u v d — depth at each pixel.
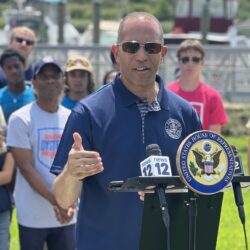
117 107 5.50
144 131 5.48
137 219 5.41
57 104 8.33
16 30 11.69
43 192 8.08
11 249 10.75
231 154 4.76
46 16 42.75
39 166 8.20
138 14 5.48
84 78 9.85
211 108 10.14
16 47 11.55
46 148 8.23
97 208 5.46
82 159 4.85
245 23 50.28
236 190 4.94
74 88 9.85
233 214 13.03
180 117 5.63
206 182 4.70
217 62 26.28
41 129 8.23
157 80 5.70
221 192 4.99
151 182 4.71
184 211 4.95
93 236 5.46
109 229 5.43
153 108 5.54
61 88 8.33
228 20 46.78
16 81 9.90
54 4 42.41
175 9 47.19
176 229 4.96
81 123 5.46
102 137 5.44
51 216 8.21
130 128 5.47
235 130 23.53
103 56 25.48
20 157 8.17
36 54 25.17
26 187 8.24
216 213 5.03
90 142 5.46
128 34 5.39
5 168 8.10
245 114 24.08
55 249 8.33
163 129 5.54
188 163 4.68
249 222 12.36
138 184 4.70
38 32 40.94
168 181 4.73
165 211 4.68
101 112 5.47
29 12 41.25
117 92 5.53
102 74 25.34
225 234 11.89
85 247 5.47
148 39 5.38
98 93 5.56
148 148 5.20
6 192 8.05
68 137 5.48
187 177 4.67
